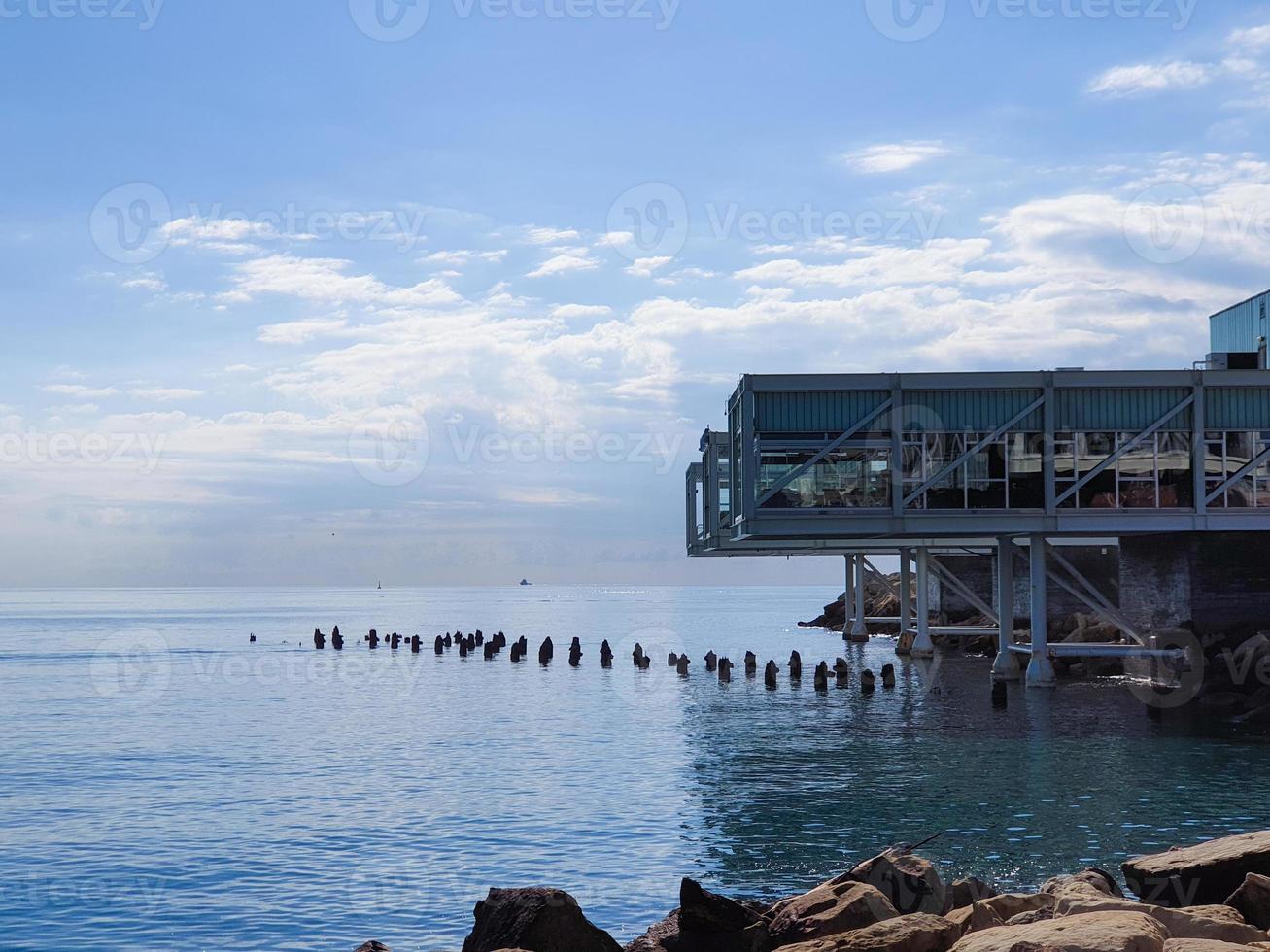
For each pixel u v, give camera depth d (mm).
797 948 16656
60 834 30594
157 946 21156
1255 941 15625
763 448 52344
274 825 31156
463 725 53625
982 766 37000
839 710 54469
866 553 87875
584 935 17609
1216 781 33844
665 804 32250
